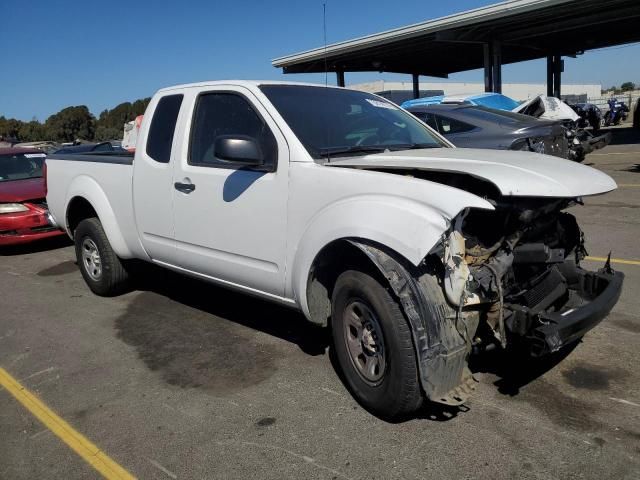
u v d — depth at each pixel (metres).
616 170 13.15
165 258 4.89
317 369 4.06
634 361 3.87
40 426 3.49
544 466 2.84
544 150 8.50
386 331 3.07
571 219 3.90
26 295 6.33
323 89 4.51
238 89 4.20
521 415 3.30
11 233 8.33
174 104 4.72
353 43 22.11
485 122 8.67
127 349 4.60
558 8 17.28
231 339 4.70
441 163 3.35
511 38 21.84
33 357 4.54
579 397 3.46
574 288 3.81
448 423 3.26
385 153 3.86
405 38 20.86
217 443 3.21
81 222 5.89
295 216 3.61
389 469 2.88
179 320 5.21
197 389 3.86
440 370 2.95
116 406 3.68
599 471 2.77
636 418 3.20
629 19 19.83
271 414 3.48
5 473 3.04
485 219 3.27
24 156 9.95
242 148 3.62
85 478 2.97
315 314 3.70
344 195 3.33
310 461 2.99
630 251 6.49
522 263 3.36
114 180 5.29
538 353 2.99
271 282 3.89
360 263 3.31
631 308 4.77
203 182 4.27
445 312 2.97
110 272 5.73
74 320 5.36
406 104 13.03
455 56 27.44
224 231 4.15
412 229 2.90
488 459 2.92
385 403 3.19
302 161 3.61
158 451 3.16
